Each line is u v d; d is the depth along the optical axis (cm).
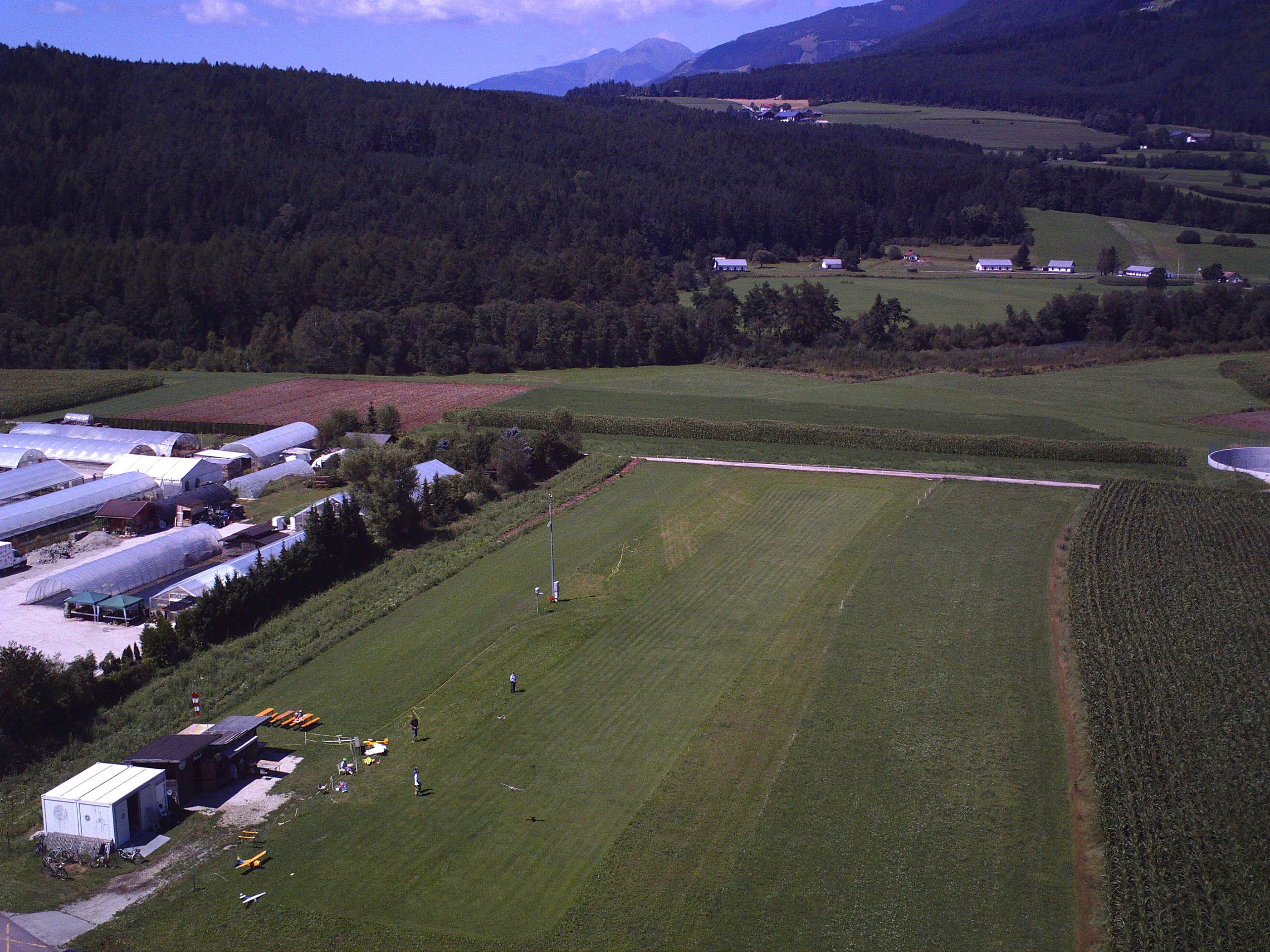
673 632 5700
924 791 4138
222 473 8875
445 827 4012
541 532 7481
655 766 4384
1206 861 3578
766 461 9406
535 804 4147
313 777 4406
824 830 3906
